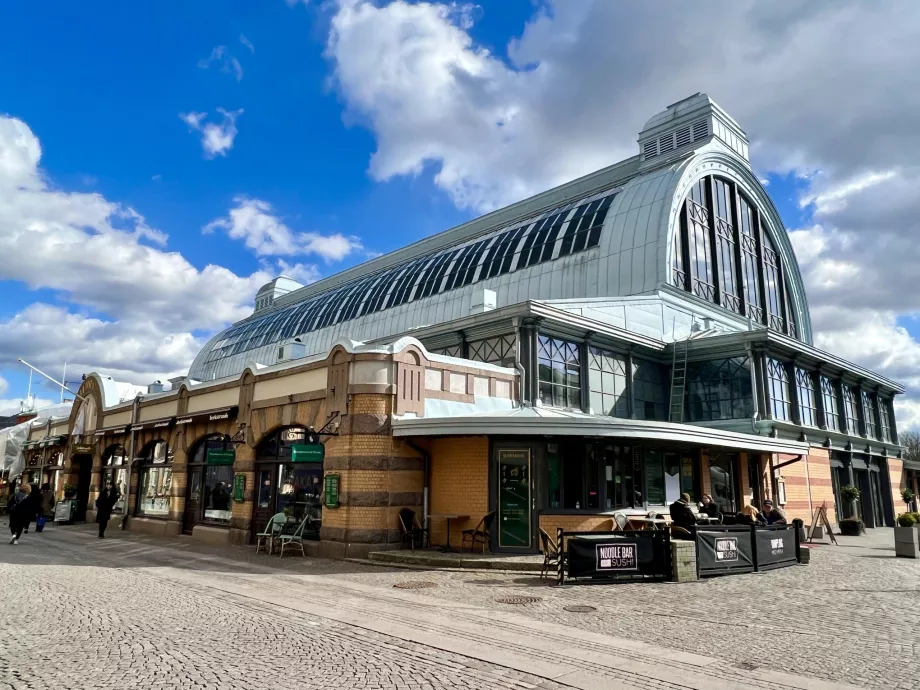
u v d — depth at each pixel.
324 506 17.72
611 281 29.67
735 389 25.25
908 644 8.08
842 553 19.12
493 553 16.38
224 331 60.75
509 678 6.69
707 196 33.75
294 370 19.91
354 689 6.26
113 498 24.81
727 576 13.91
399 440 17.58
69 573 14.32
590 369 23.92
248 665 7.05
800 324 40.16
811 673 6.88
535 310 21.05
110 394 34.72
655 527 17.16
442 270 38.22
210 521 23.47
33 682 6.34
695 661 7.32
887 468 35.78
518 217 40.66
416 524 17.47
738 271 34.84
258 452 21.20
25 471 43.91
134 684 6.33
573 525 16.69
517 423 16.03
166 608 10.32
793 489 26.80
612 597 11.44
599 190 37.22
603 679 6.67
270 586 12.66
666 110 36.50
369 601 11.06
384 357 17.75
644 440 19.11
